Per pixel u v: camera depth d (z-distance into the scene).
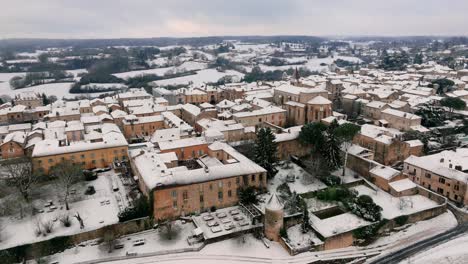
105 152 123.62
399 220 96.69
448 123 178.62
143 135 163.50
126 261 83.00
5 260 82.00
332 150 117.75
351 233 90.50
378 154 131.25
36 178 108.69
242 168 106.06
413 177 119.69
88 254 85.56
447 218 101.06
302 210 96.69
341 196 106.12
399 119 163.62
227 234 90.56
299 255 85.69
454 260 82.31
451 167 112.88
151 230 94.81
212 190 100.38
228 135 145.50
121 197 105.62
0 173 109.25
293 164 128.00
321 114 162.50
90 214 97.00
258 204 102.19
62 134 141.25
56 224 92.69
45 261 82.94
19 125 167.25
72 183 108.56
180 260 83.19
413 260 83.56
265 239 91.50
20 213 96.88
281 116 172.88
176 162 117.12
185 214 98.81
